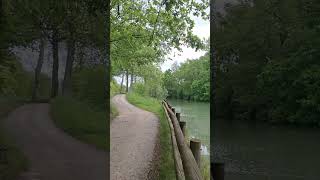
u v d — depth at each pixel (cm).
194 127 1312
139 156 745
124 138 1020
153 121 1538
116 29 1338
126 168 633
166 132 1112
